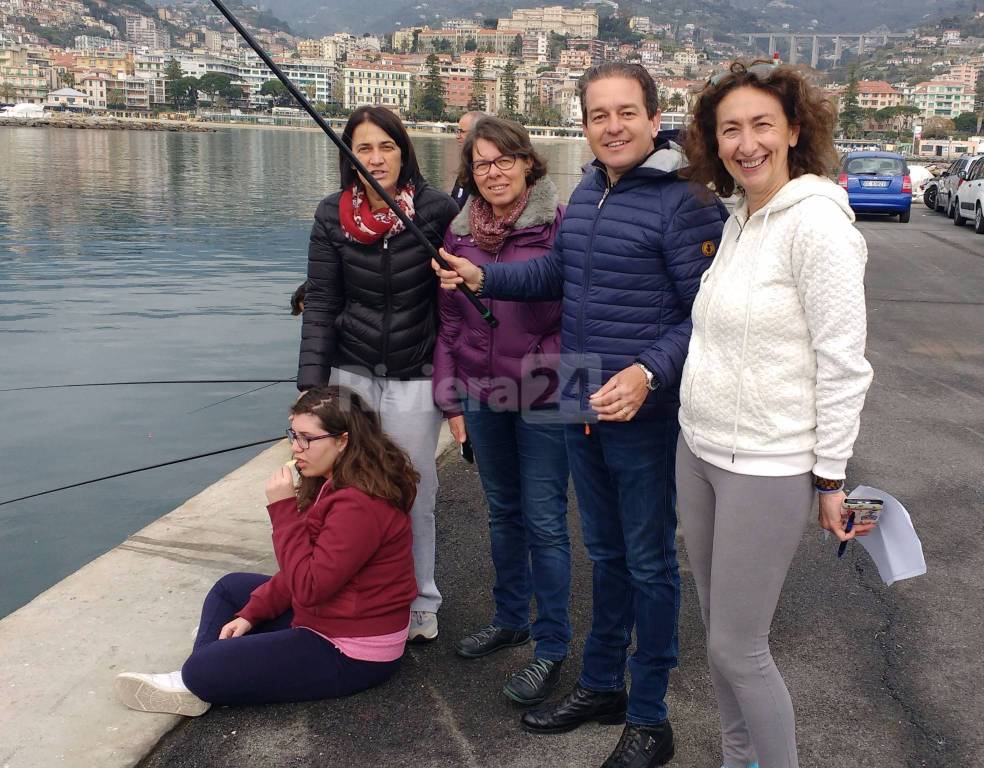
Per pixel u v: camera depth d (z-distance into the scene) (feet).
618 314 7.85
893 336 27.45
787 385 6.41
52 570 16.40
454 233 9.78
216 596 9.87
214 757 8.18
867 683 9.43
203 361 32.48
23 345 34.40
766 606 6.79
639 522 7.98
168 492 19.92
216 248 63.93
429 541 10.23
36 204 92.43
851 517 6.56
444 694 9.26
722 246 6.97
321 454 8.96
